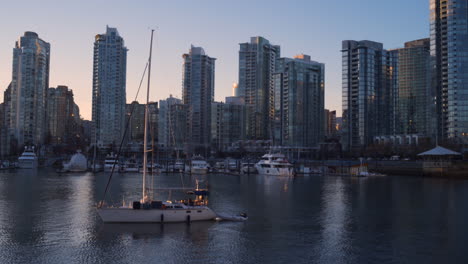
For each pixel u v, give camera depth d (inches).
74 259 1710.1
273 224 2416.3
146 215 2290.8
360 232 2231.8
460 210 2972.4
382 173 7401.6
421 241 2039.9
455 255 1809.8
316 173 7209.6
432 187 4744.1
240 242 1990.7
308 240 2050.9
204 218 2420.0
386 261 1727.4
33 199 3356.3
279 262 1705.2
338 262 1710.1
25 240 1978.3
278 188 4606.3
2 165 7765.8
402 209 3019.2
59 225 2287.2
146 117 2472.9
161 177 6205.7
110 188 4296.3
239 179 6003.9
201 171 7116.1
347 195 3914.9
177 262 1692.9
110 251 1817.2
